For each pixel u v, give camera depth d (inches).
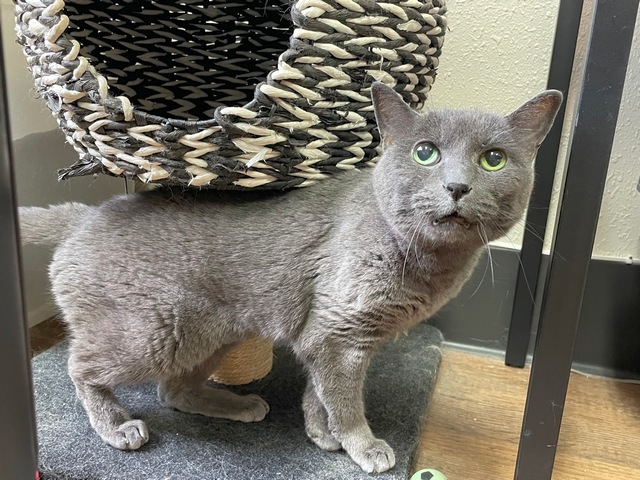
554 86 43.4
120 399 42.0
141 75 41.2
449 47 50.8
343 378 34.6
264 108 29.9
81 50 37.2
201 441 37.4
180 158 30.6
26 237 37.8
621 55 26.9
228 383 44.9
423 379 45.6
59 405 40.1
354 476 34.5
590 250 29.5
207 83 42.5
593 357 51.2
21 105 47.4
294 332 35.5
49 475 33.6
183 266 34.6
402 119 31.0
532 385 32.2
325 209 34.5
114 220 36.1
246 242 34.5
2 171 23.6
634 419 44.7
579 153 28.3
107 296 35.1
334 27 29.2
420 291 33.4
